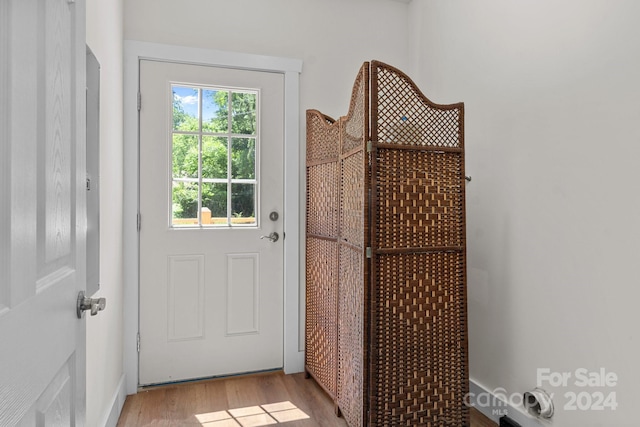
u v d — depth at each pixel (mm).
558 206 1746
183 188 2520
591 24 1599
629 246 1462
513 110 1989
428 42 2701
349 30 2811
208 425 2025
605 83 1544
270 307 2664
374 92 1778
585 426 1619
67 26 888
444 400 1871
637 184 1438
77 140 951
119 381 2174
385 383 1777
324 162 2361
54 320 788
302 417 2109
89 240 1492
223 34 2537
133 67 2365
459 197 1912
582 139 1638
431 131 1885
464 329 1905
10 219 607
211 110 2564
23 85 655
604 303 1550
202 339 2529
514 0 1983
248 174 2643
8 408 595
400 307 1809
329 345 2260
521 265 1935
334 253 2215
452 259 1896
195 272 2514
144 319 2422
